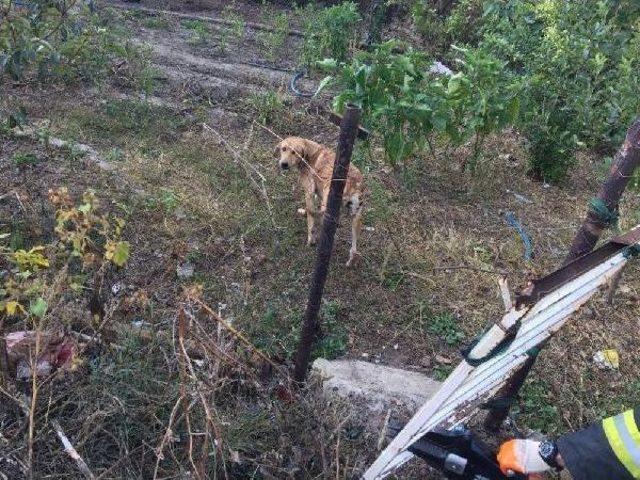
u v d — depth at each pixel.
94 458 2.03
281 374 2.21
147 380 2.17
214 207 3.60
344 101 3.87
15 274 2.29
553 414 2.61
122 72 5.19
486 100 3.95
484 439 2.45
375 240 3.57
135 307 2.72
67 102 4.59
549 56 5.04
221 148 4.29
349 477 2.14
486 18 6.33
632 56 5.15
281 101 5.00
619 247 1.54
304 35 6.50
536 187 4.41
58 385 2.15
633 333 3.13
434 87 3.98
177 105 4.82
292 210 3.74
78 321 2.40
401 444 1.84
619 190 1.99
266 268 3.22
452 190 4.22
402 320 3.04
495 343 1.48
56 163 3.79
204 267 3.15
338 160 2.07
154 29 6.64
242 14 7.77
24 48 3.34
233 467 2.11
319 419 2.19
